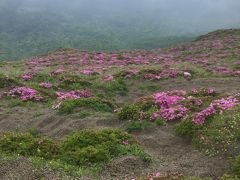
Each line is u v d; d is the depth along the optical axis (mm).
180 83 39969
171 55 72125
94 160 17969
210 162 18250
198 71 45531
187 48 83062
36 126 26234
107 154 18469
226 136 19578
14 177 15961
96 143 19516
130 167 17766
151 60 61719
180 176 15875
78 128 24578
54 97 33344
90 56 66438
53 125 25922
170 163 18594
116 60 61000
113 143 19547
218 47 75938
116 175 17047
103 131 20906
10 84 35719
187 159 18969
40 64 58375
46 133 24797
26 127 26250
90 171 17031
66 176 16141
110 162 18000
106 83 39156
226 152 18750
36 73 42531
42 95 33188
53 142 20203
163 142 21375
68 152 18703
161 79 41375
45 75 41719
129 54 75062
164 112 24766
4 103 31703
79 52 74688
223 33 101062
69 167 17125
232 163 17188
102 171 17281
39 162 17578
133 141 20422
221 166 17688
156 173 16516
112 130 21094
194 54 69688
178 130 22000
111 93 37000
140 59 62625
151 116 24531
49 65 56656
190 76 42312
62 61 60969
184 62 56844
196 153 19500
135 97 36688
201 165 18047
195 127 21344
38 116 28047
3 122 27312
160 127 23375
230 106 22438
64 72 44625
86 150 18500
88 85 38469
